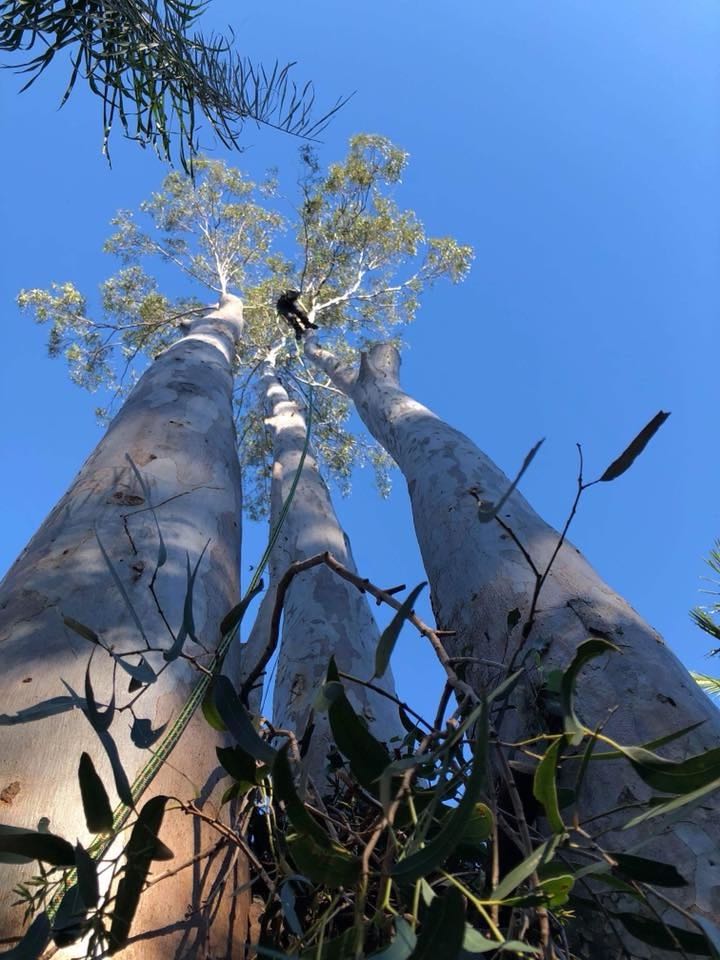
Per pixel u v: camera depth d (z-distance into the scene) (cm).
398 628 92
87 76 354
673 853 161
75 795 141
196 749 172
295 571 184
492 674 239
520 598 257
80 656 176
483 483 361
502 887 90
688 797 99
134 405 364
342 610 490
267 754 103
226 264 1592
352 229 1539
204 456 318
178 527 250
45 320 1510
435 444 438
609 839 171
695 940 103
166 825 151
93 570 210
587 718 202
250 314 1527
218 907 144
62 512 248
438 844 83
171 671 184
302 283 1532
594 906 118
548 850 96
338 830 160
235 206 1596
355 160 1520
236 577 265
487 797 128
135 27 331
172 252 1595
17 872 120
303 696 426
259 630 539
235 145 356
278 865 135
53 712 109
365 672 443
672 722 198
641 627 235
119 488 264
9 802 137
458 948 80
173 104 354
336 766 201
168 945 134
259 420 1516
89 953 98
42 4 340
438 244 1587
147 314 1530
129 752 155
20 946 92
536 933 125
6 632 185
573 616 237
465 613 278
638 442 126
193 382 409
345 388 933
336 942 97
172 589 215
